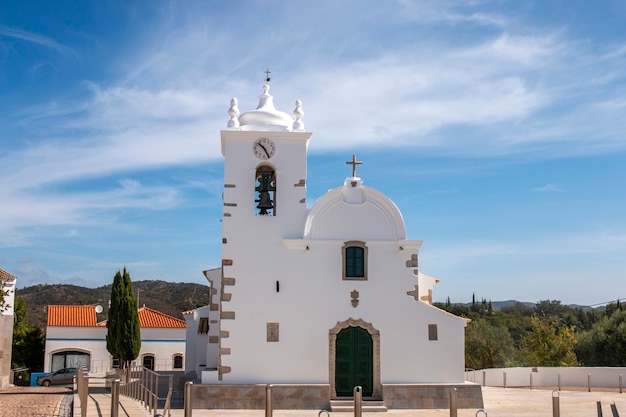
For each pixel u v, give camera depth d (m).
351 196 29.95
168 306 123.00
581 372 39.59
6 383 46.22
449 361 28.94
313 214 29.55
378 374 28.58
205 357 36.81
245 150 29.75
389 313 29.14
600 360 53.72
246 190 29.52
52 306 61.16
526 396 33.00
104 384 41.72
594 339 54.62
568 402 30.06
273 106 31.42
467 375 45.00
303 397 27.92
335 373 28.62
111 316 52.19
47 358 57.03
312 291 29.02
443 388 28.23
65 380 51.88
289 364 28.45
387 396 28.08
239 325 28.55
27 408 24.72
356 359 28.83
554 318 61.94
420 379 28.75
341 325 28.88
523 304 116.56
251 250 29.11
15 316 62.06
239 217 29.30
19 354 60.41
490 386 41.44
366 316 29.05
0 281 44.59
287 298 28.89
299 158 29.92
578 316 93.19
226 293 28.72
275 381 28.31
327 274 29.19
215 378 28.17
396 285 29.34
